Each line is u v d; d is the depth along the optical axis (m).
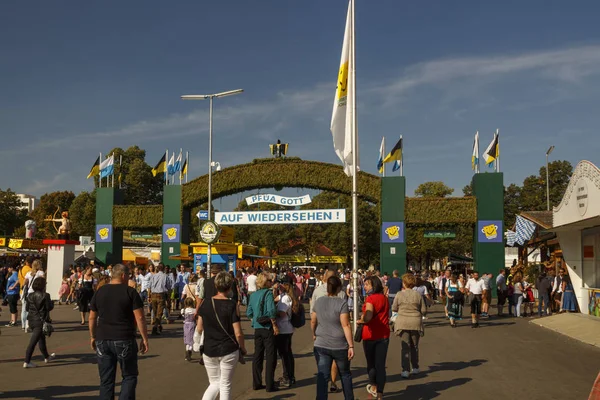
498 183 31.59
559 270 25.36
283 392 8.74
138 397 8.27
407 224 32.69
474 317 18.47
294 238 75.56
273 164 34.56
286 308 9.24
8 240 43.47
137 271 21.00
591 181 19.00
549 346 13.95
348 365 7.06
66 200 84.50
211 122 31.97
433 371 10.47
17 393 8.42
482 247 31.36
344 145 16.45
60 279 29.55
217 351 6.31
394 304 10.08
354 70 16.23
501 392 8.64
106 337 6.42
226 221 34.06
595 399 5.55
